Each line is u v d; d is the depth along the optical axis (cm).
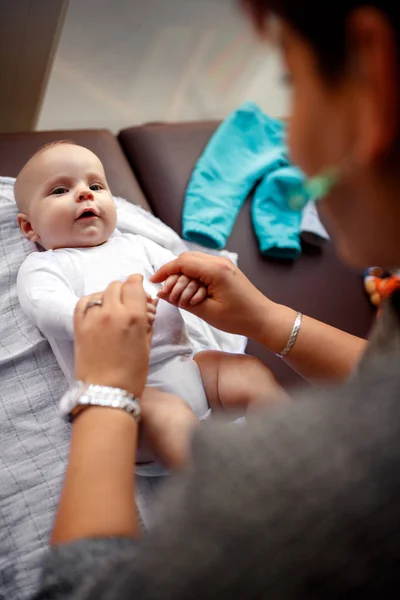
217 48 210
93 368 76
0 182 140
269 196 156
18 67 169
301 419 41
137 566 42
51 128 209
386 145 39
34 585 97
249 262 149
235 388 109
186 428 92
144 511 101
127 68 205
